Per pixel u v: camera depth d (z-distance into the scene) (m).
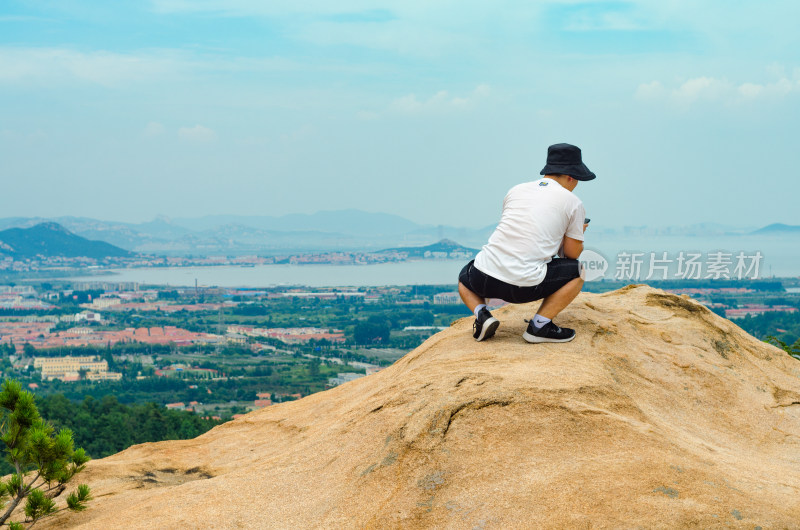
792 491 3.38
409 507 3.48
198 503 3.95
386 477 3.75
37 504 4.50
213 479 4.45
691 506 3.08
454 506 3.40
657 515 3.03
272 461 4.52
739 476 3.54
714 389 5.30
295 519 3.62
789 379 5.91
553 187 5.31
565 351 5.21
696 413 5.00
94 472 5.25
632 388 4.97
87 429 49.91
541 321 5.34
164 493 4.35
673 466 3.49
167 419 53.22
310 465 4.21
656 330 5.99
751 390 5.41
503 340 5.60
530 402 4.07
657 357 5.53
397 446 3.93
